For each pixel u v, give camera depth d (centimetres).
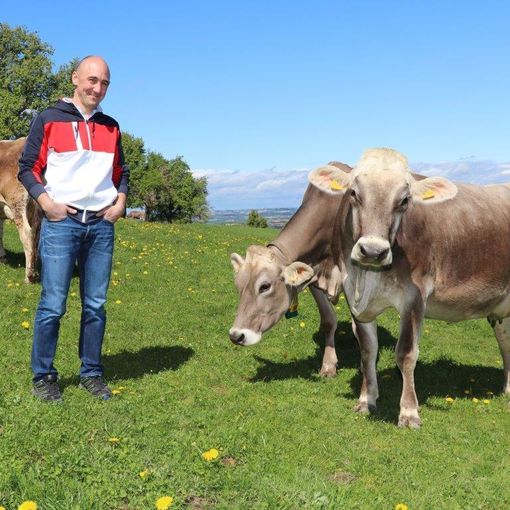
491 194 759
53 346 618
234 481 470
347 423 655
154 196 10425
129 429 551
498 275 728
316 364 903
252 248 755
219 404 677
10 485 425
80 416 569
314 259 779
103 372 694
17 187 1171
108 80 618
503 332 802
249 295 741
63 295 615
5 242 1616
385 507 457
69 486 431
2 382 650
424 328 1199
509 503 491
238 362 858
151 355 847
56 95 6312
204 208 11175
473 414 726
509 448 619
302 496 450
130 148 10275
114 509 417
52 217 598
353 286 666
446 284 695
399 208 578
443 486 509
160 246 1809
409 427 652
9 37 6325
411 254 645
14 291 1105
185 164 10844
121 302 1125
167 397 673
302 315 1158
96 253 633
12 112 6028
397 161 591
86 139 615
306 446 572
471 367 964
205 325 1038
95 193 617
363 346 702
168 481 448
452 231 686
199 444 533
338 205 761
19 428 518
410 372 658
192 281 1384
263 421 623
